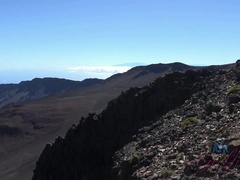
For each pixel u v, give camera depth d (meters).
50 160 42.84
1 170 91.12
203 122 24.81
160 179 17.48
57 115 163.75
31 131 143.62
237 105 24.42
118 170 26.00
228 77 33.59
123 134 36.97
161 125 30.56
